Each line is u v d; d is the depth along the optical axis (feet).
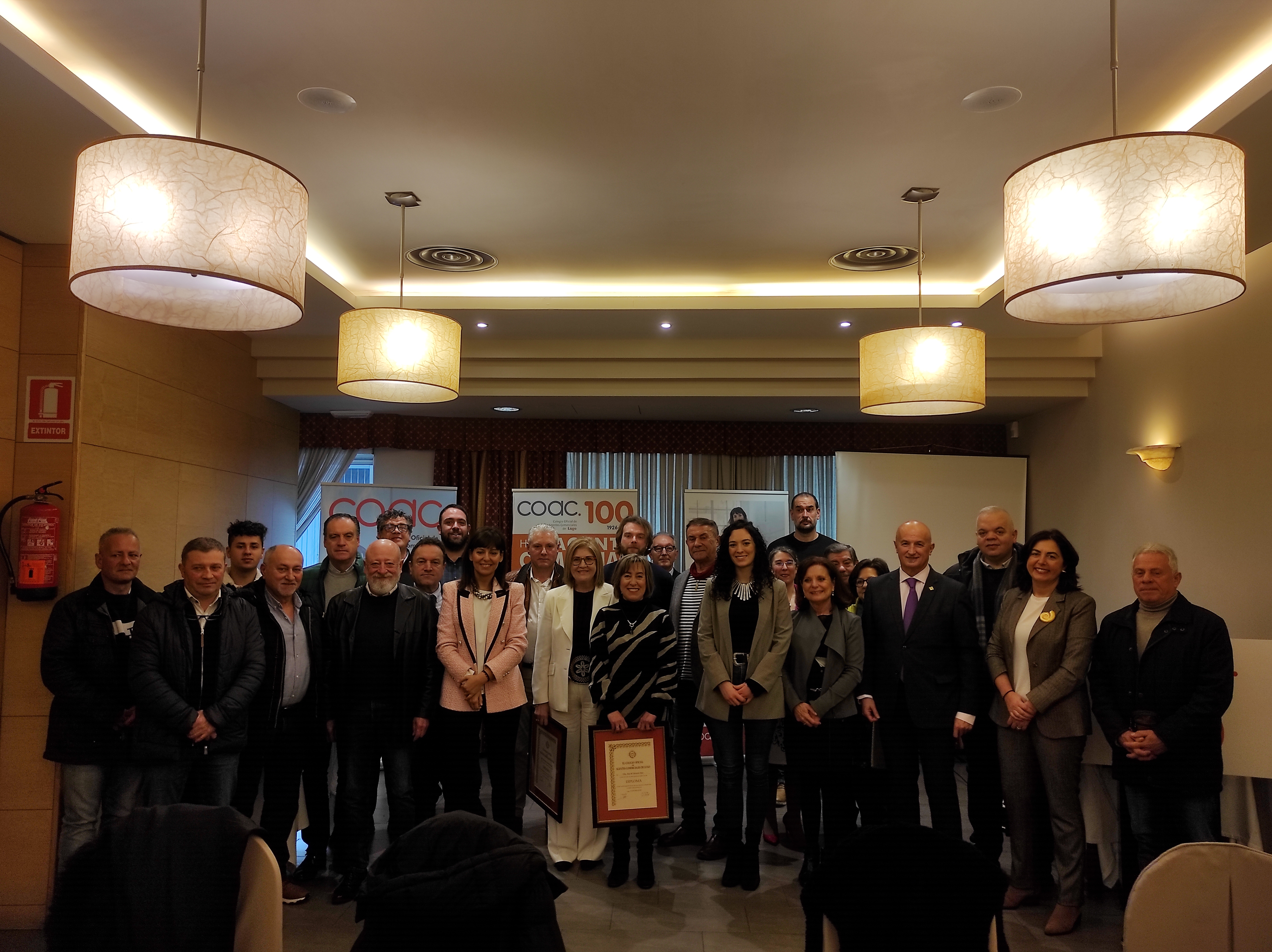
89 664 11.15
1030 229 7.65
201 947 5.93
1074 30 9.51
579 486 27.55
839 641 12.90
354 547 15.14
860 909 5.97
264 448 22.95
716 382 22.45
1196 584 17.42
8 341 13.15
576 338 21.49
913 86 10.67
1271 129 10.48
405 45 9.82
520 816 15.62
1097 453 21.48
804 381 22.36
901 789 12.40
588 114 11.39
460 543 18.60
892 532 24.64
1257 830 11.93
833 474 27.91
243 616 11.82
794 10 9.14
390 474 27.17
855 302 18.53
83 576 13.60
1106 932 11.18
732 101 11.05
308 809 13.14
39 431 13.25
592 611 13.78
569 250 16.74
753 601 12.95
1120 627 11.51
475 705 12.94
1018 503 24.91
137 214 6.75
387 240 16.24
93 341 14.20
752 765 12.70
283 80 10.57
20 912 12.14
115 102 11.07
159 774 11.09
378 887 5.75
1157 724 10.92
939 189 13.74
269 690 12.16
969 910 5.97
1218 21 9.36
